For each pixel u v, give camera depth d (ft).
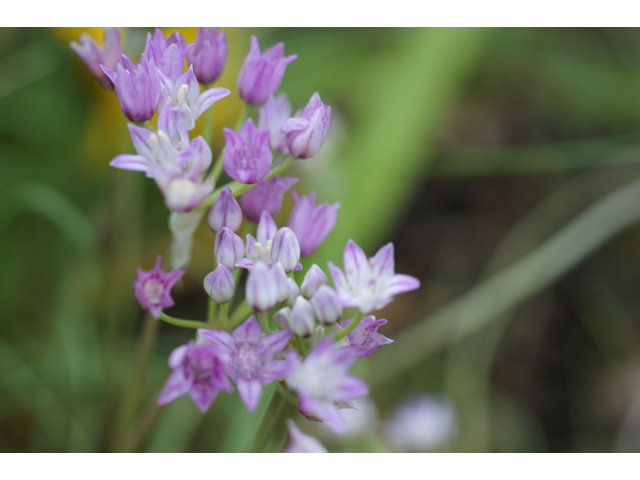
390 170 1.10
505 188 1.31
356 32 1.23
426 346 1.08
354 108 1.20
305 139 0.62
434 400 1.04
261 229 0.59
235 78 1.04
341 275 0.57
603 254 1.25
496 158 1.25
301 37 1.22
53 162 1.05
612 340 1.18
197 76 0.66
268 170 0.59
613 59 1.32
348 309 0.94
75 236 0.90
